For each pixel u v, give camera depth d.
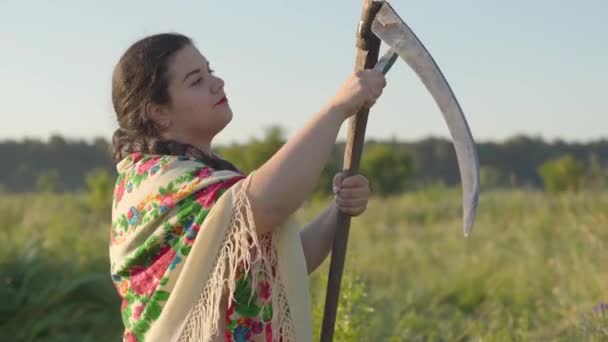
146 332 2.24
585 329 4.33
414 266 8.95
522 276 7.22
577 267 6.47
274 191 2.09
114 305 6.01
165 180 2.23
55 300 5.79
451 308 6.88
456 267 8.27
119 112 2.42
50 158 47.06
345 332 3.87
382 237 11.98
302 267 2.27
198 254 2.14
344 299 3.95
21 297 5.72
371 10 2.27
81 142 49.38
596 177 13.16
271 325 2.24
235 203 2.11
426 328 5.60
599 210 10.30
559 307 5.80
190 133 2.38
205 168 2.24
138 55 2.36
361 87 2.19
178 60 2.35
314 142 2.13
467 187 2.07
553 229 10.12
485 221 12.31
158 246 2.21
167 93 2.34
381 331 5.30
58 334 5.65
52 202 14.10
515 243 10.08
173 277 2.19
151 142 2.32
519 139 48.25
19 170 44.25
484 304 6.70
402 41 2.23
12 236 7.75
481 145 48.72
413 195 20.11
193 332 2.14
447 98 2.16
